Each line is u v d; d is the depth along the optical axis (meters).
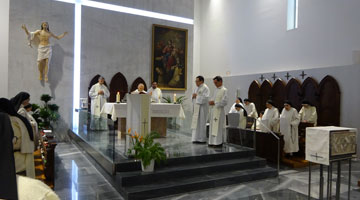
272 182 5.98
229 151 6.64
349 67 8.33
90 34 10.93
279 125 8.43
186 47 13.12
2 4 9.54
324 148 3.65
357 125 8.13
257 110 11.46
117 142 7.45
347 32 8.55
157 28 12.38
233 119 7.41
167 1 12.70
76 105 10.68
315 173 6.76
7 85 9.55
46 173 5.09
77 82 10.72
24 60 9.75
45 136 5.77
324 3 9.22
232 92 12.92
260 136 8.03
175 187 5.02
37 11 9.96
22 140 3.51
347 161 7.98
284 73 10.47
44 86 10.04
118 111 7.36
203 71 15.19
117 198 4.67
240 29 12.75
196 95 7.77
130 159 5.54
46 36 9.76
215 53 14.30
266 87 11.14
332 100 8.78
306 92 9.62
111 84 11.27
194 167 5.72
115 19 11.46
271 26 11.19
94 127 6.90
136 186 4.91
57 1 10.32
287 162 7.49
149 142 5.39
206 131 7.88
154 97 10.37
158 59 12.38
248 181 5.97
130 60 11.77
